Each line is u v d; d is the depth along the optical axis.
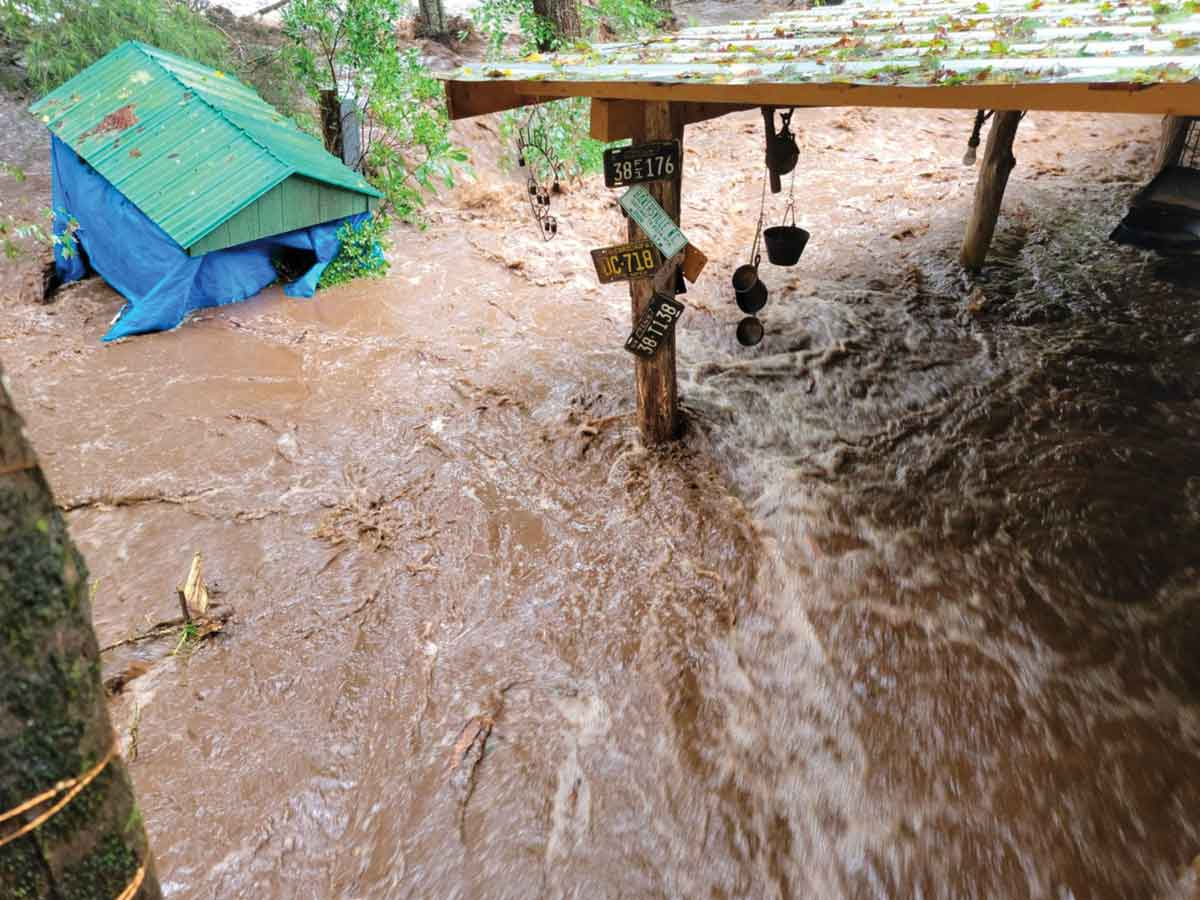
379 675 3.76
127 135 7.16
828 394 6.03
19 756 1.03
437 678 3.74
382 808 3.20
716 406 5.82
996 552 4.48
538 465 5.22
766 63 3.38
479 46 12.03
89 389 5.88
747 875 2.96
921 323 7.02
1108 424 5.57
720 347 6.73
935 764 3.34
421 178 8.70
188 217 6.56
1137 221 6.25
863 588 4.24
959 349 6.62
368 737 3.47
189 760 3.35
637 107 4.04
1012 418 5.69
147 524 4.65
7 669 0.99
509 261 8.12
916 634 3.95
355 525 4.68
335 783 3.28
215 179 6.79
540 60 4.34
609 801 3.22
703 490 4.95
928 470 5.17
